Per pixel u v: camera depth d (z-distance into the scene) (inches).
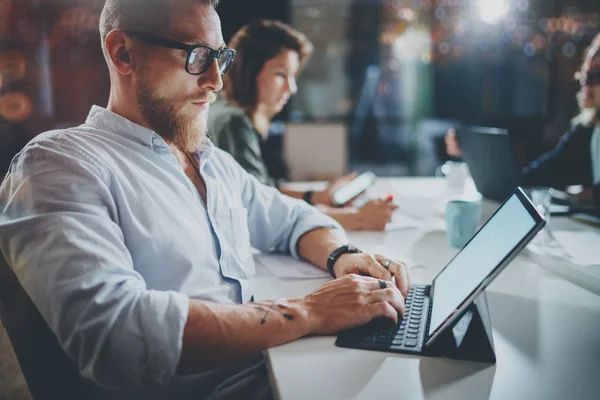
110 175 38.3
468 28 330.0
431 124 367.6
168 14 40.8
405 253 55.7
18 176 36.4
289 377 30.2
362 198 85.0
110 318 31.4
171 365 31.5
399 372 30.7
